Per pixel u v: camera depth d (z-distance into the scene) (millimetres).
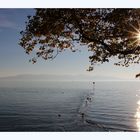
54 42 8352
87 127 44000
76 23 7523
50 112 68938
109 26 7668
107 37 7777
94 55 8609
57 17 7406
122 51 7750
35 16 7617
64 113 66062
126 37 7504
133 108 80750
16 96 150125
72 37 8078
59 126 45062
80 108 78688
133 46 7641
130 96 141125
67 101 107750
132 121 53031
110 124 48781
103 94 159375
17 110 76188
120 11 7086
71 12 7336
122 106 87438
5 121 52531
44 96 145625
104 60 8422
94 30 7797
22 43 8352
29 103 102062
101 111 71312
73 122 49000
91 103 97812
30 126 45875
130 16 7176
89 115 62188
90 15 7512
